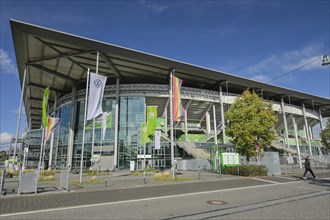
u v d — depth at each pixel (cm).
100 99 1998
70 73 4425
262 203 869
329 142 4197
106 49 3553
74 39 3291
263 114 2506
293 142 6425
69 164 4269
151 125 2789
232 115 2564
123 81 4834
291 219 639
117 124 4297
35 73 4347
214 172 2817
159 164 4278
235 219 643
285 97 6144
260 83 5172
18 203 930
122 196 1084
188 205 849
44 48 3472
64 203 919
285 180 1739
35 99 5916
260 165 2236
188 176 2216
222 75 4716
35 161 5047
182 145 4431
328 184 1476
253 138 2419
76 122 4634
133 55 3788
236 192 1170
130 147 4244
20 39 3167
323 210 743
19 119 1759
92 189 1353
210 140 5038
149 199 989
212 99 4919
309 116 6662
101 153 4184
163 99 4634
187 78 4791
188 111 5106
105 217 688
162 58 3947
